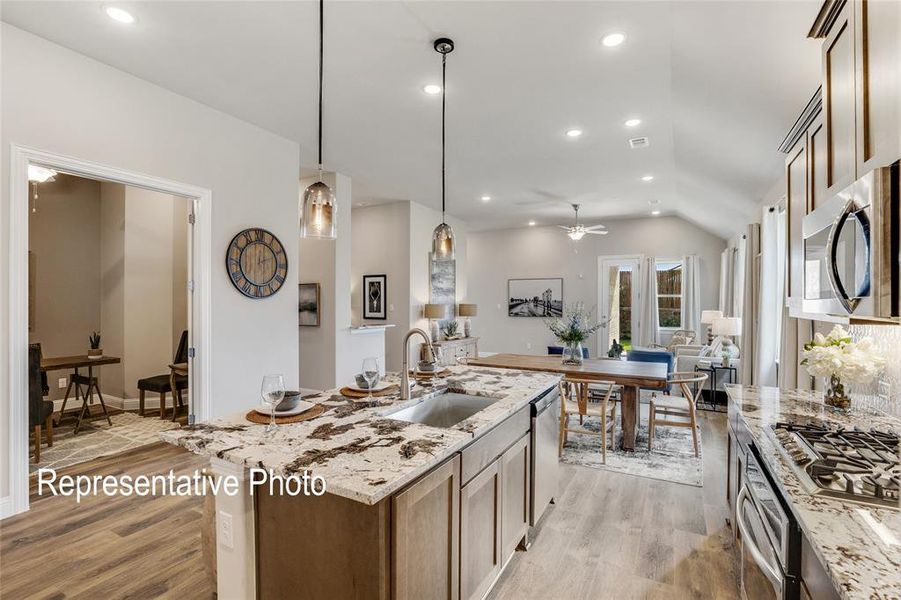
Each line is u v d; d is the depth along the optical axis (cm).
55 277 533
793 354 337
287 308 427
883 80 123
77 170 288
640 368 450
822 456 147
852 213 132
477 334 1002
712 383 573
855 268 129
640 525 279
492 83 323
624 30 256
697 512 296
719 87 293
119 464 354
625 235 870
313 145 454
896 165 115
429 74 312
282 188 427
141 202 546
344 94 342
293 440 166
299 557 149
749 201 516
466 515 177
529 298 952
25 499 273
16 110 262
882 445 157
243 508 159
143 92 321
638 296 861
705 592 214
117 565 224
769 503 140
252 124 398
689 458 397
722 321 569
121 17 251
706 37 244
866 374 198
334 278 558
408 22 252
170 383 482
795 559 120
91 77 293
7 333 260
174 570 221
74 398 540
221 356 369
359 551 137
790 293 223
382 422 189
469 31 260
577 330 470
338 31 262
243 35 267
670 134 415
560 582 222
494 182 591
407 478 135
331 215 230
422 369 284
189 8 242
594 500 314
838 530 106
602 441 388
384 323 726
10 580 212
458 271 848
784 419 199
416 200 703
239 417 197
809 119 197
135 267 541
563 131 411
